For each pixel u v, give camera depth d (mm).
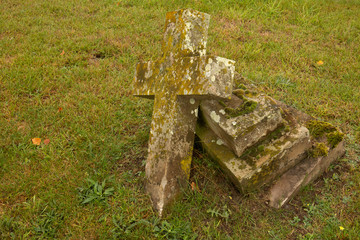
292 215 2859
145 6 7367
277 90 4500
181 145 2902
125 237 2576
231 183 3055
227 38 5871
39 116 3938
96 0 7777
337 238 2568
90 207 2850
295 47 5621
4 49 5414
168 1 7492
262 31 6320
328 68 4949
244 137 2811
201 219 2791
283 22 6625
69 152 3445
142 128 3906
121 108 4207
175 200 2883
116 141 3615
